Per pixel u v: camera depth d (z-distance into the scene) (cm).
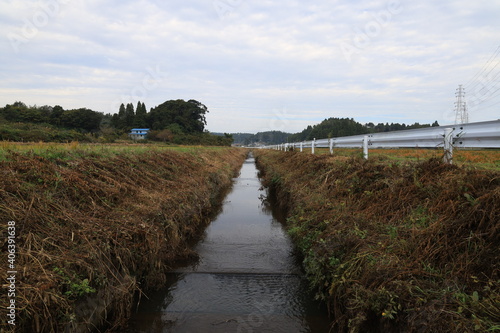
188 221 602
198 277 428
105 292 298
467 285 226
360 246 318
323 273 342
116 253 342
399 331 220
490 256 236
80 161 547
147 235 402
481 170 350
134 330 303
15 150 534
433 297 216
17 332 217
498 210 257
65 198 404
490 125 358
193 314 335
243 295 377
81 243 324
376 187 465
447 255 259
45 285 242
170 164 901
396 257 273
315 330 307
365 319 243
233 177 1680
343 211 441
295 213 594
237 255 510
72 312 252
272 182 1112
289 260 488
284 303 358
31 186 384
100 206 438
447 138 418
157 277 391
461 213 289
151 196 557
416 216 339
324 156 896
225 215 799
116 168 618
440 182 361
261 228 673
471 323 181
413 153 937
